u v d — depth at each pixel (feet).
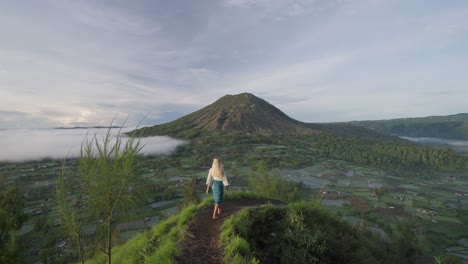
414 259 49.32
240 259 21.94
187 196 121.19
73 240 24.50
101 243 24.57
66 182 22.59
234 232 26.68
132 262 26.76
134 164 22.74
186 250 25.07
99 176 22.11
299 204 36.63
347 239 33.04
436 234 166.40
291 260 26.55
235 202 42.60
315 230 31.48
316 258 27.66
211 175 33.71
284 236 29.63
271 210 34.09
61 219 23.30
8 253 42.04
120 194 22.49
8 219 44.14
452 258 70.03
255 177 103.35
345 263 29.78
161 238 29.50
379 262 33.78
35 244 104.73
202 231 29.37
